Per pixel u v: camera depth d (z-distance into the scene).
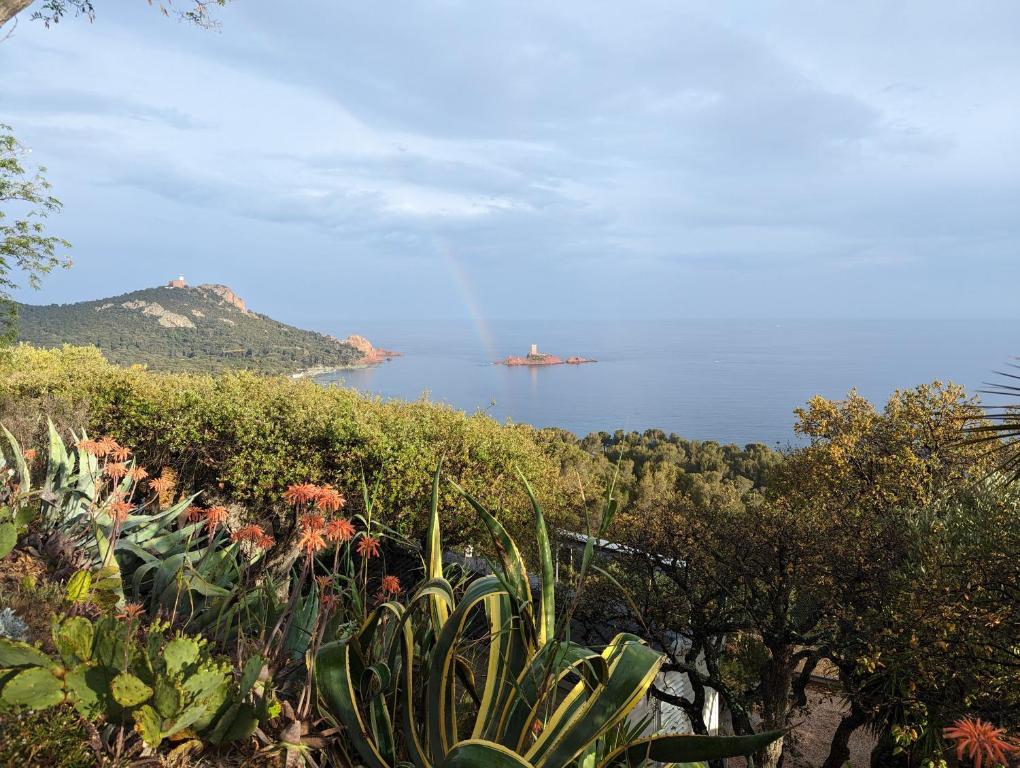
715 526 9.60
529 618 2.02
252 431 8.61
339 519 2.23
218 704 1.98
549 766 1.89
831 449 14.12
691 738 1.97
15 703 1.74
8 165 13.62
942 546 6.91
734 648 12.88
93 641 1.92
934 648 6.39
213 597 3.20
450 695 2.05
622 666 2.00
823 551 8.66
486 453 9.49
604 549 9.53
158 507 4.45
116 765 1.80
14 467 4.69
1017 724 5.46
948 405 13.41
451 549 9.08
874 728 9.02
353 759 2.21
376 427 9.15
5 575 3.06
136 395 9.37
